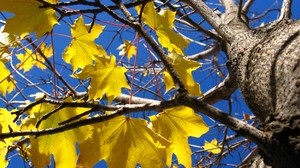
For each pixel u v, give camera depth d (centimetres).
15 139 101
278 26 94
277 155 62
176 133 97
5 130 100
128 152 92
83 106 79
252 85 84
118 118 92
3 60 105
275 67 79
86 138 95
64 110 97
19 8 91
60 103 81
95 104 79
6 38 110
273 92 76
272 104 75
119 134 92
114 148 92
